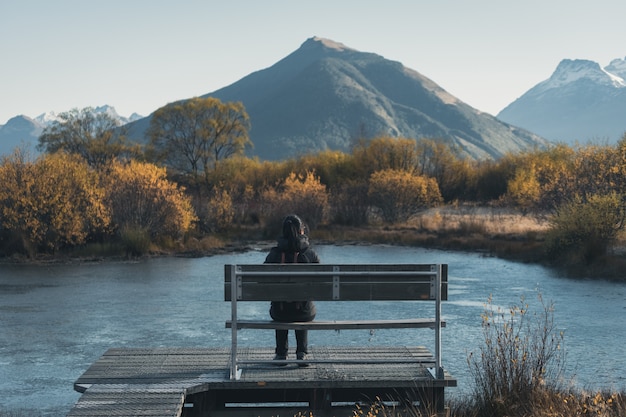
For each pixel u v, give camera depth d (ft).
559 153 182.09
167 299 61.00
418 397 24.64
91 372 25.46
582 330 47.03
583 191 104.32
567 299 60.18
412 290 24.16
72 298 61.41
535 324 49.08
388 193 140.67
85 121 251.19
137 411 21.31
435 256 93.91
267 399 25.94
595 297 61.00
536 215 117.91
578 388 30.73
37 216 93.35
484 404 25.50
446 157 192.03
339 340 44.16
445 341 43.91
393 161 189.67
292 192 131.85
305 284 23.81
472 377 35.12
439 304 24.38
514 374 26.08
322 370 25.38
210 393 24.88
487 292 64.49
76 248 96.48
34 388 35.24
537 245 96.22
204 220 123.65
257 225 135.85
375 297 23.95
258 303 59.11
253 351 28.58
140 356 27.91
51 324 50.42
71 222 94.22
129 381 24.32
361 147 198.90
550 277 74.02
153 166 108.68
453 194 190.29
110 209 101.24
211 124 239.50
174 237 105.50
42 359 40.81
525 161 184.65
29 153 96.99
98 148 245.04
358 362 25.05
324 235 119.75
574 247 85.20
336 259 90.48
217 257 93.66
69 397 33.78
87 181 100.68
